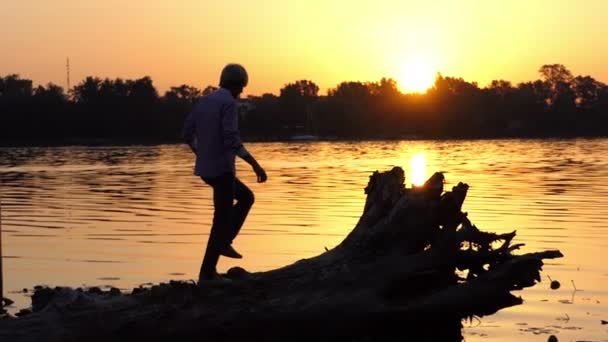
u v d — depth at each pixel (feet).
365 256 25.58
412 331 25.85
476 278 25.80
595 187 88.33
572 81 504.02
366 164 152.25
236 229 27.63
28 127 392.27
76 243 45.42
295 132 473.67
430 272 25.29
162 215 60.64
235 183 27.45
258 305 24.29
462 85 513.45
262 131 472.03
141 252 42.04
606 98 498.28
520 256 26.09
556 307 29.76
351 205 67.62
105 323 23.41
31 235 49.16
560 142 342.23
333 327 24.76
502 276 25.59
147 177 114.52
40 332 23.07
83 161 178.81
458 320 26.48
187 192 84.64
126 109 409.69
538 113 501.15
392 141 403.75
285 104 477.36
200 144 27.09
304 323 24.54
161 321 23.67
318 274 25.13
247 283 24.76
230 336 24.21
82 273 35.91
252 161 26.73
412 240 25.76
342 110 482.69
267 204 68.80
